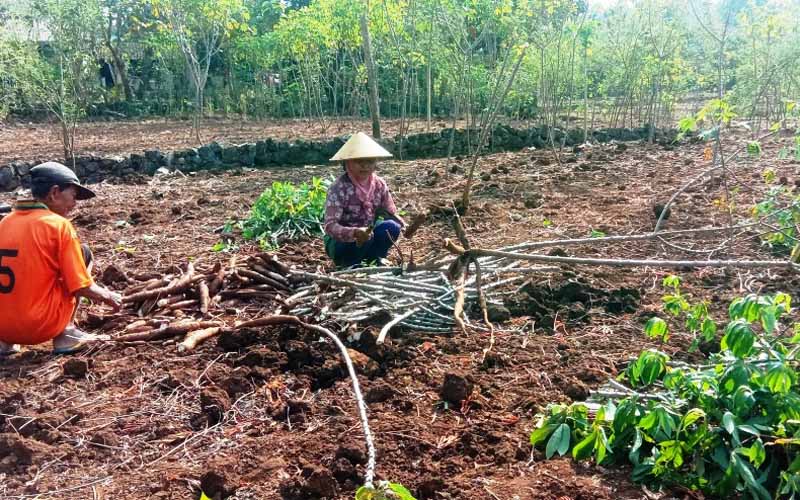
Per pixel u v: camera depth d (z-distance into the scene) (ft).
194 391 12.12
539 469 9.51
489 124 29.58
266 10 80.28
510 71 46.29
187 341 13.67
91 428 11.02
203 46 76.69
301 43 52.80
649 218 23.11
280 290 16.52
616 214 23.88
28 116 60.29
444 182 31.91
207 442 10.62
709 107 14.51
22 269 12.82
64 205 13.55
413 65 49.34
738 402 8.64
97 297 13.47
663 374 11.54
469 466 9.68
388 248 17.35
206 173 37.04
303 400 11.57
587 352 12.94
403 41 47.88
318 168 38.47
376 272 16.06
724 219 22.36
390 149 41.86
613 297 15.30
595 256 18.80
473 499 8.87
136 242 22.38
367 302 14.82
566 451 9.61
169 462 10.14
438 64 47.01
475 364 12.67
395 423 10.76
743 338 8.79
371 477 8.70
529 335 13.87
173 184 33.91
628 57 47.37
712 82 52.47
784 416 8.66
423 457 9.89
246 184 33.32
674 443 8.71
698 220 22.48
